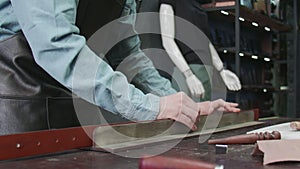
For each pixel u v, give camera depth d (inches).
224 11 104.9
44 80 33.6
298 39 152.3
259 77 132.4
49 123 33.6
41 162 22.7
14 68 32.8
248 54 118.2
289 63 150.7
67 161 23.2
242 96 116.9
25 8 27.9
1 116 32.7
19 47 32.6
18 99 32.7
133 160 23.9
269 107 135.8
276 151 23.5
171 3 73.0
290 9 151.8
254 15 117.4
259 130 36.5
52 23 27.5
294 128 36.1
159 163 11.0
